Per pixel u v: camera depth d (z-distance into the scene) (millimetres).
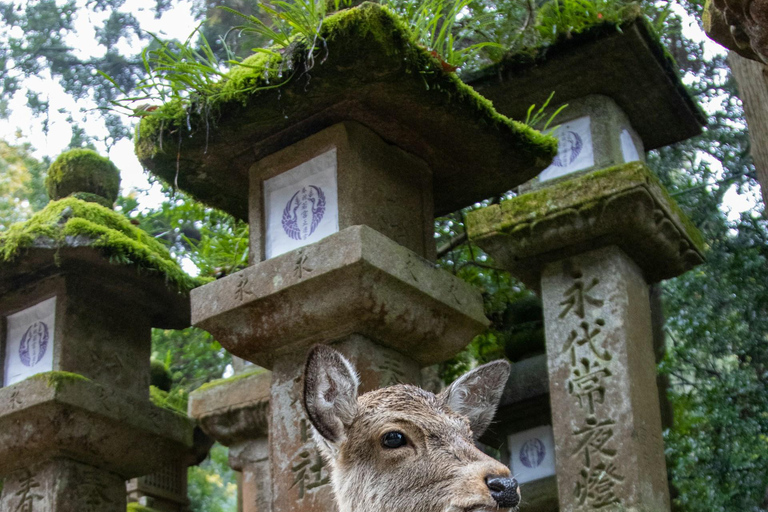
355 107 5711
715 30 4598
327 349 3988
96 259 7027
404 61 5359
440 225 9109
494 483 3523
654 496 5926
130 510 8750
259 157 6117
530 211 6422
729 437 8664
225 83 5758
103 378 7195
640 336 6344
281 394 5762
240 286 5719
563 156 7047
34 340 7168
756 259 9422
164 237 11578
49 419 6730
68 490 6852
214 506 15930
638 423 6012
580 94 7137
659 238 6410
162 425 7332
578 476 6043
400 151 6047
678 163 10852
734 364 9828
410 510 3627
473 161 6207
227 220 8375
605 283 6352
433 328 5742
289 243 5840
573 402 6207
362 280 5359
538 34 7055
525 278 6789
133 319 7547
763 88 6559
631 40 6742
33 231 6965
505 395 7898
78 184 7738
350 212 5648
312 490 5477
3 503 6996
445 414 3904
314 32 5309
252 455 8297
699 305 9586
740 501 8391
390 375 5621
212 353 11883
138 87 5840
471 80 7164
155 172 6262
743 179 10273
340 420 3947
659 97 7188
